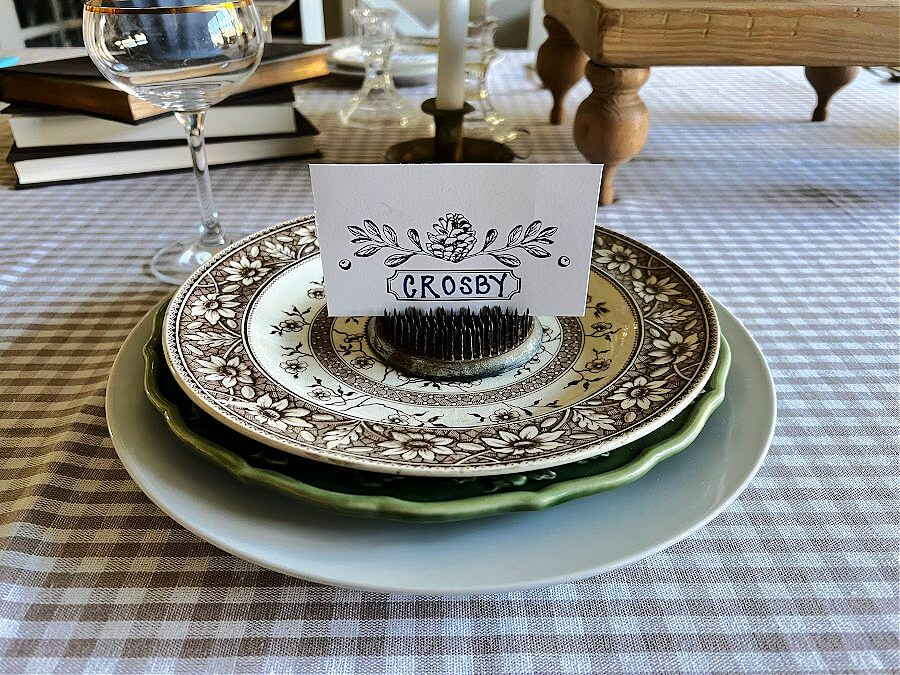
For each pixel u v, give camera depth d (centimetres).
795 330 50
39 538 32
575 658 28
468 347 37
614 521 29
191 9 52
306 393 35
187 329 36
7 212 69
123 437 33
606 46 64
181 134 79
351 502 27
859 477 37
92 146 77
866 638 28
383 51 95
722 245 64
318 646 28
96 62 54
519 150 84
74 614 29
